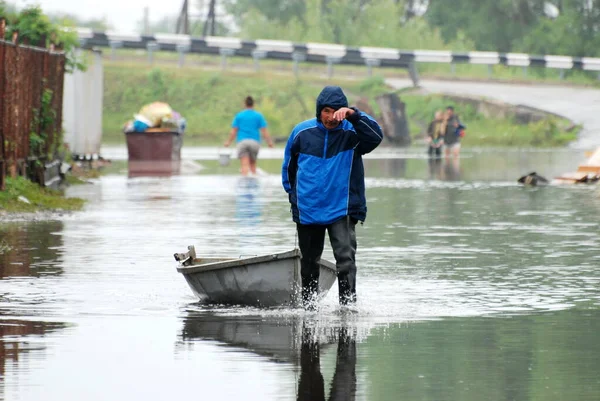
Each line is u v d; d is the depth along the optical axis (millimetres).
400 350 20031
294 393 16875
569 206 52906
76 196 57219
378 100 171625
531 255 34406
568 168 91875
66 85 81375
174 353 19688
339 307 24625
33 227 41344
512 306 24891
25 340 20766
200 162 101188
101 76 92562
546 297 26188
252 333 21547
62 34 70938
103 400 16469
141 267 30859
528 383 17516
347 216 24609
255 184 68438
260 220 45375
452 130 117875
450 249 35875
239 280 24516
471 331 21875
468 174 82062
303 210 24469
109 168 86188
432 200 56594
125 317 23234
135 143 96188
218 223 43969
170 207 51312
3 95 46906
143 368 18500
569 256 34156
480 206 52906
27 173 53531
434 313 23953
